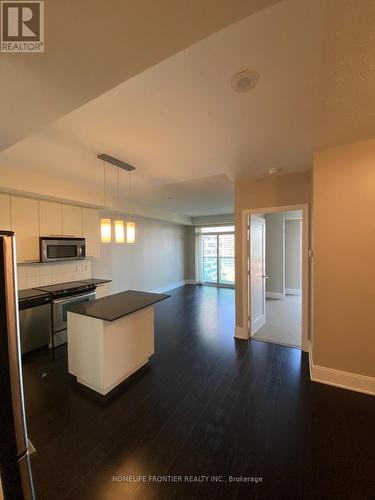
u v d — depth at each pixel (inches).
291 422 76.5
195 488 56.2
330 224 93.5
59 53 38.6
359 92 58.5
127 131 78.4
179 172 122.7
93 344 91.7
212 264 347.3
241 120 71.9
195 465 62.1
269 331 158.4
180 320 184.7
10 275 35.9
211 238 346.3
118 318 87.7
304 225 125.0
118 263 230.4
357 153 88.3
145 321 111.6
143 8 31.5
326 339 96.7
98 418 79.4
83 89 47.8
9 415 35.7
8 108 53.2
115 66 42.1
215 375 105.2
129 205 214.8
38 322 127.7
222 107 64.8
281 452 65.4
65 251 147.3
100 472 60.3
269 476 58.7
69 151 94.8
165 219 275.7
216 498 54.1
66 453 65.9
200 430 73.9
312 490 55.1
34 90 47.4
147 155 99.0
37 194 128.3
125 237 106.7
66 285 151.9
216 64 49.0
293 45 44.3
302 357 121.4
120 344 97.0
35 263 144.0
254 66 49.7
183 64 48.8
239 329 147.9
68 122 72.6
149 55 39.9
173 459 63.9
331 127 76.4
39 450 66.9
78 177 132.3
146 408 84.0
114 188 161.2
